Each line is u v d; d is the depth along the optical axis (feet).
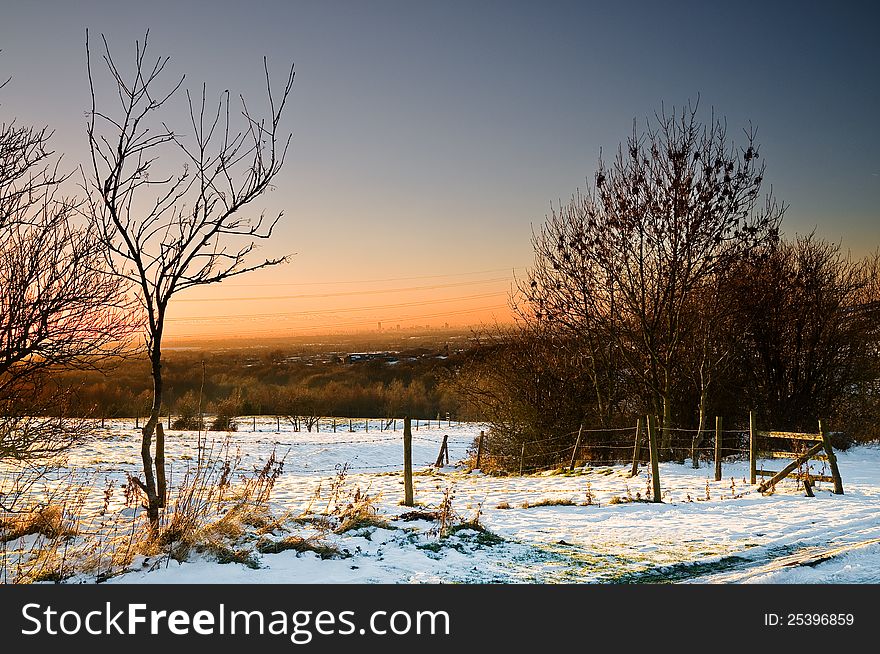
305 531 29.84
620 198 69.77
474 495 54.13
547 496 50.88
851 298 83.35
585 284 72.49
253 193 25.32
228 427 157.48
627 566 27.73
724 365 74.18
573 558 29.12
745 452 68.69
